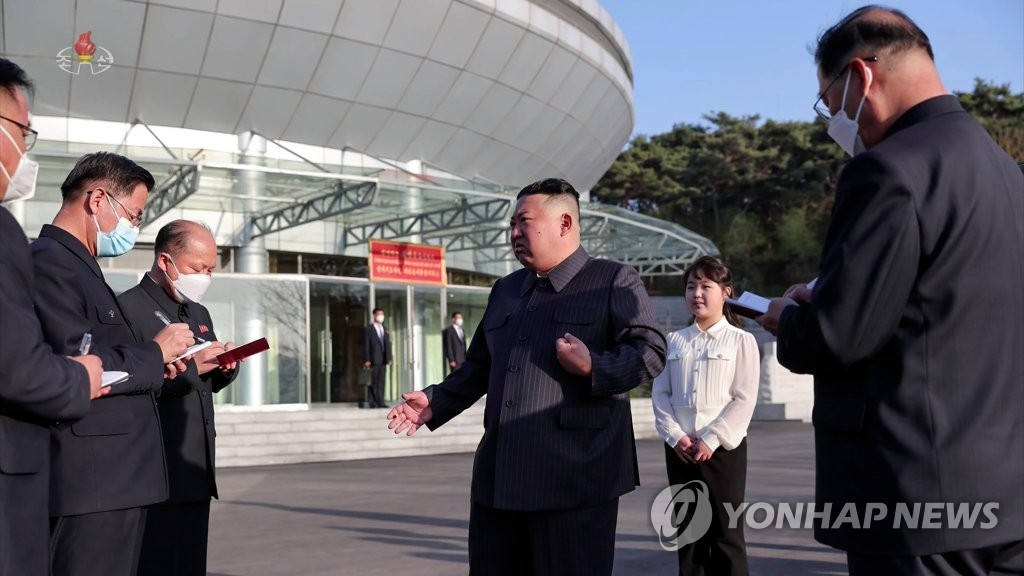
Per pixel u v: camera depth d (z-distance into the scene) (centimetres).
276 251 2272
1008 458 236
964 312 239
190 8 1945
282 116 2162
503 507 358
